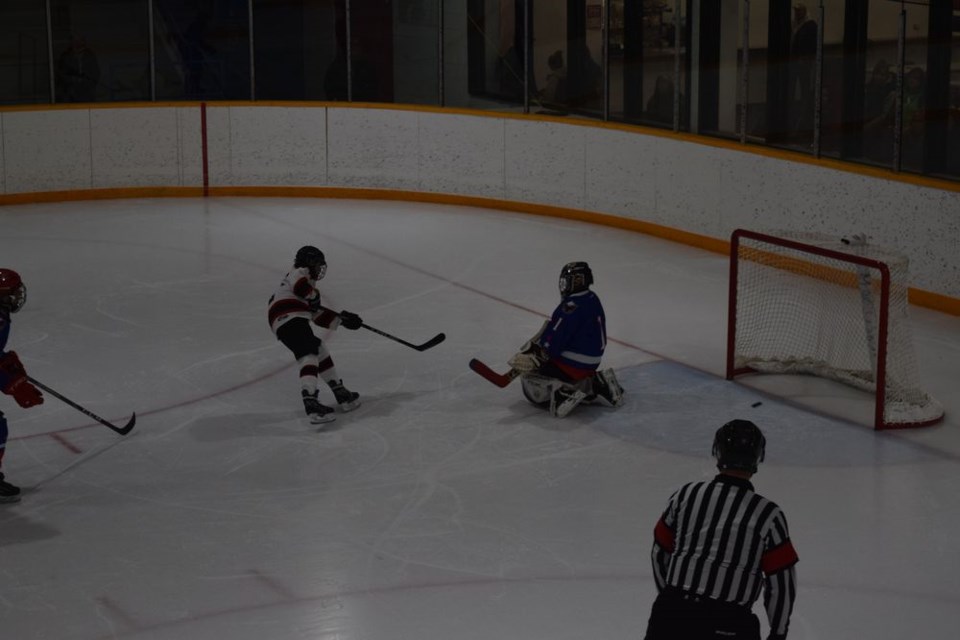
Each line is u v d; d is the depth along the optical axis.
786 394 13.04
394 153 22.94
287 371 13.84
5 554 9.60
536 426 12.16
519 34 21.73
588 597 8.84
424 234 20.44
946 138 16.38
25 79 23.91
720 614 6.28
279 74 23.89
